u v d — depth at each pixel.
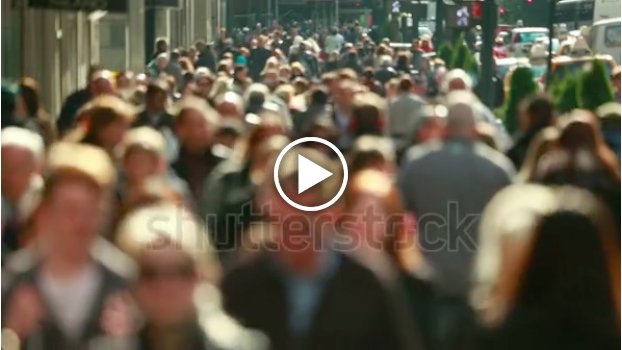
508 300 14.16
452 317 20.92
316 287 17.02
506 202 14.81
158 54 87.75
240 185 23.66
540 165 23.73
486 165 24.70
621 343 14.23
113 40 91.25
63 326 15.39
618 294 14.45
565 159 23.30
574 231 14.02
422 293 21.80
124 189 22.94
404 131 43.38
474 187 24.50
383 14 159.38
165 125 35.47
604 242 14.18
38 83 61.31
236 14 195.38
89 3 55.03
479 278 15.15
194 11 161.62
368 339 17.09
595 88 52.84
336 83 46.94
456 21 71.25
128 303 15.06
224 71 69.31
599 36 109.62
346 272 17.06
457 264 23.22
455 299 21.84
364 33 148.38
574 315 14.03
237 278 17.06
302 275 17.00
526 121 32.88
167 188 20.20
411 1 125.81
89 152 16.05
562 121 25.86
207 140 28.11
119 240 15.73
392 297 17.09
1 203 21.19
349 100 42.84
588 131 24.41
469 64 85.88
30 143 21.31
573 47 96.25
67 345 15.31
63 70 67.75
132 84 52.16
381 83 76.06
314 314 16.92
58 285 15.57
